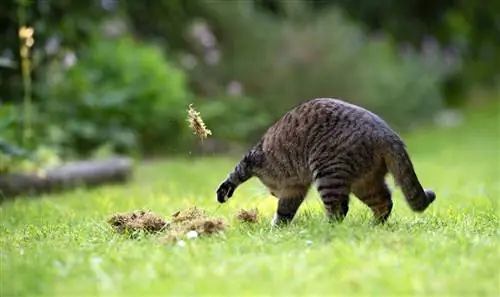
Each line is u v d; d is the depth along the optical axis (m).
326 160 8.23
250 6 25.91
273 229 8.02
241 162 9.05
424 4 31.38
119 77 19.77
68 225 9.00
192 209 8.29
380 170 8.21
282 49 24.53
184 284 5.57
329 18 25.98
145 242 7.24
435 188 13.87
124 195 12.58
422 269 5.87
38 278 5.88
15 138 14.62
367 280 5.57
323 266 5.95
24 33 14.16
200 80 23.28
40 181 13.47
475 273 5.79
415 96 26.80
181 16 24.22
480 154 20.78
